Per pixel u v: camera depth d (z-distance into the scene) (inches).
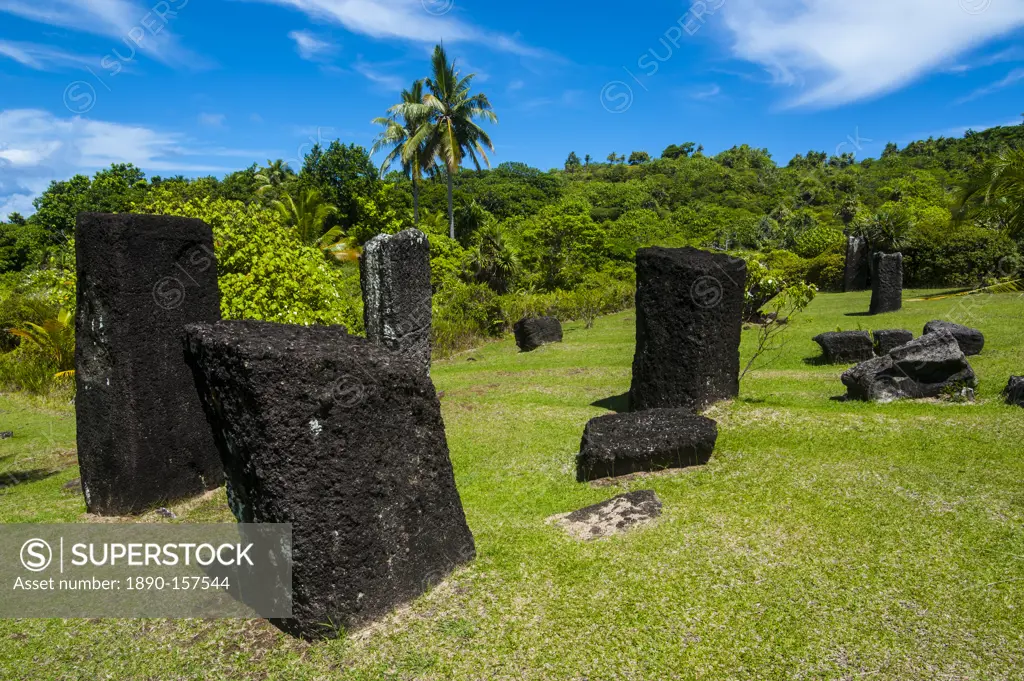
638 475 239.6
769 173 2854.3
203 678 130.2
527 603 148.8
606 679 123.5
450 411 381.7
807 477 216.4
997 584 145.3
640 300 313.3
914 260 1069.1
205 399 146.3
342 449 138.4
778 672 122.5
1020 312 572.1
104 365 232.7
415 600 151.1
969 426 252.1
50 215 1521.9
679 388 300.4
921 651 125.6
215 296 259.4
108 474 234.4
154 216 239.3
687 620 139.5
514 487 247.9
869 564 157.5
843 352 435.5
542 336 642.8
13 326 694.5
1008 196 828.6
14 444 377.7
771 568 158.4
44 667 137.6
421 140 1296.8
